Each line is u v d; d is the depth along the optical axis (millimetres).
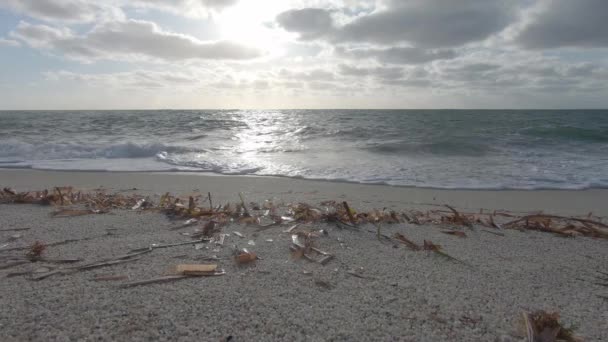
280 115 30875
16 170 7539
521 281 2391
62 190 4984
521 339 1732
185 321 1808
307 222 3533
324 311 1938
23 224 3355
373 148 11141
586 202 5184
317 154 10227
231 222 3502
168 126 18797
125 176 6934
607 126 16844
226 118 25016
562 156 9695
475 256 2822
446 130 15617
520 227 3650
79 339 1642
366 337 1721
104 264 2465
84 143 11359
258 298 2057
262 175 7125
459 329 1807
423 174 7191
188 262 2535
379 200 5062
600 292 2258
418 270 2514
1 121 20625
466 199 5266
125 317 1830
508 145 11539
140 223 3420
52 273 2314
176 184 6117
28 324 1746
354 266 2551
